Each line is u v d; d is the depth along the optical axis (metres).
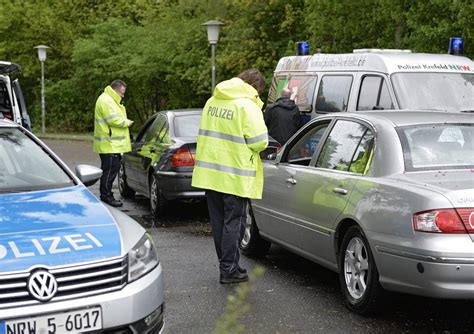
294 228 6.95
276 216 7.32
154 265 4.70
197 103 32.06
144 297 4.45
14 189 5.40
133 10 35.38
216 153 6.80
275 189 7.33
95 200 5.20
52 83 38.25
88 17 39.22
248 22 26.36
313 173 6.63
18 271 4.07
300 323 5.74
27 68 38.25
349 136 6.45
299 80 12.22
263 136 6.66
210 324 5.76
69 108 37.78
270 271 7.48
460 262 4.92
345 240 6.00
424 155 5.76
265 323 5.75
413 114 6.42
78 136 32.78
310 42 20.25
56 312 4.11
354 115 6.57
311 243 6.64
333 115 6.91
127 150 11.90
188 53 29.41
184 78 29.98
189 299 6.46
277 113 11.37
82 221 4.69
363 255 5.80
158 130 11.46
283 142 11.34
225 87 6.79
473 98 10.16
